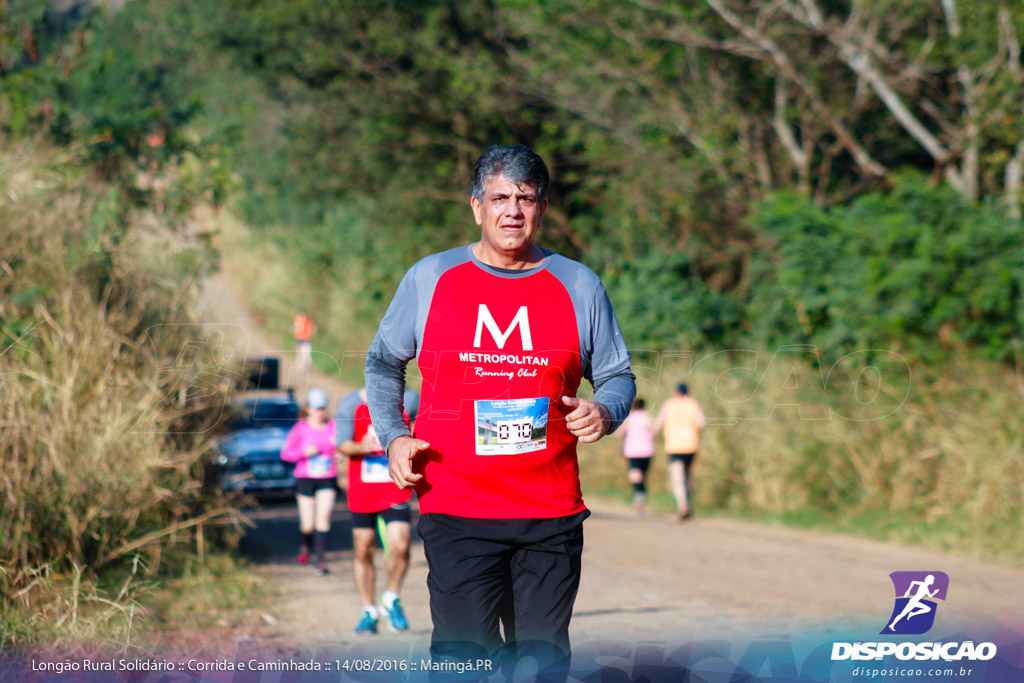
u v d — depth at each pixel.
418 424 3.00
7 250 6.96
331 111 30.42
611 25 18.16
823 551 9.42
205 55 30.17
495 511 2.90
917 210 13.20
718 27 18.41
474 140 27.30
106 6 11.20
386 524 6.05
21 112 9.37
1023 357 11.55
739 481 12.80
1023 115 14.33
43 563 5.57
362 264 30.53
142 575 6.25
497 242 2.92
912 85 17.92
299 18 26.75
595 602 6.98
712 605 6.82
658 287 19.22
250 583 6.88
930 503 10.68
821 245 13.70
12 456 5.70
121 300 7.32
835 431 11.80
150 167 10.31
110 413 6.34
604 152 20.75
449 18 24.83
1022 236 12.36
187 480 7.09
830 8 18.50
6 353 6.19
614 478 15.34
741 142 19.58
